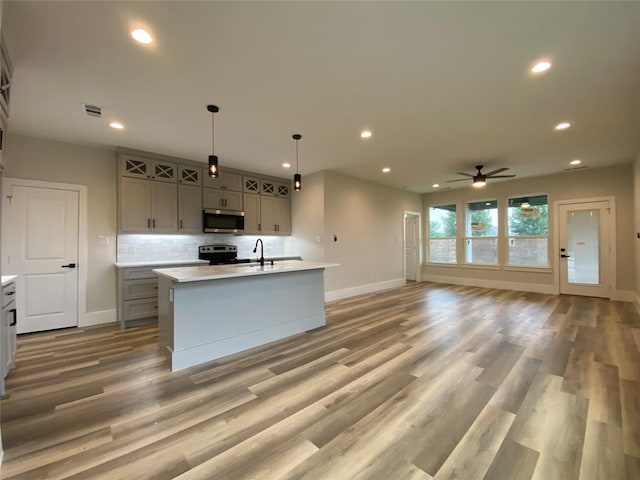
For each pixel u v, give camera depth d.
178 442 1.72
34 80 2.47
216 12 1.76
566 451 1.62
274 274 3.42
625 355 2.86
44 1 1.65
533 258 6.37
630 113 3.15
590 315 4.32
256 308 3.25
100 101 2.84
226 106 2.96
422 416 1.95
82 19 1.80
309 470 1.51
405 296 5.95
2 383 2.21
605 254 5.50
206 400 2.16
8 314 2.53
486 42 2.06
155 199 4.48
